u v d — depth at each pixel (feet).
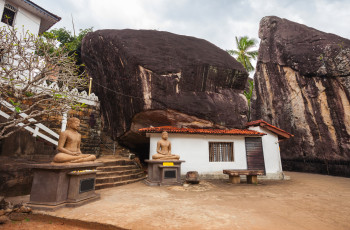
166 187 25.61
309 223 13.11
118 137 44.83
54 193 14.67
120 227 11.69
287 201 19.26
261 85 70.33
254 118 75.51
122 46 40.96
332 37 50.62
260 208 16.51
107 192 22.02
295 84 56.03
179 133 34.83
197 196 20.88
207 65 41.70
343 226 12.69
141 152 52.95
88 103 43.83
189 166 34.30
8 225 12.03
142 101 36.83
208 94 41.55
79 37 63.77
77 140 18.08
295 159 56.75
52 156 26.66
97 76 51.70
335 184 30.99
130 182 28.94
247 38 72.28
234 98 43.52
